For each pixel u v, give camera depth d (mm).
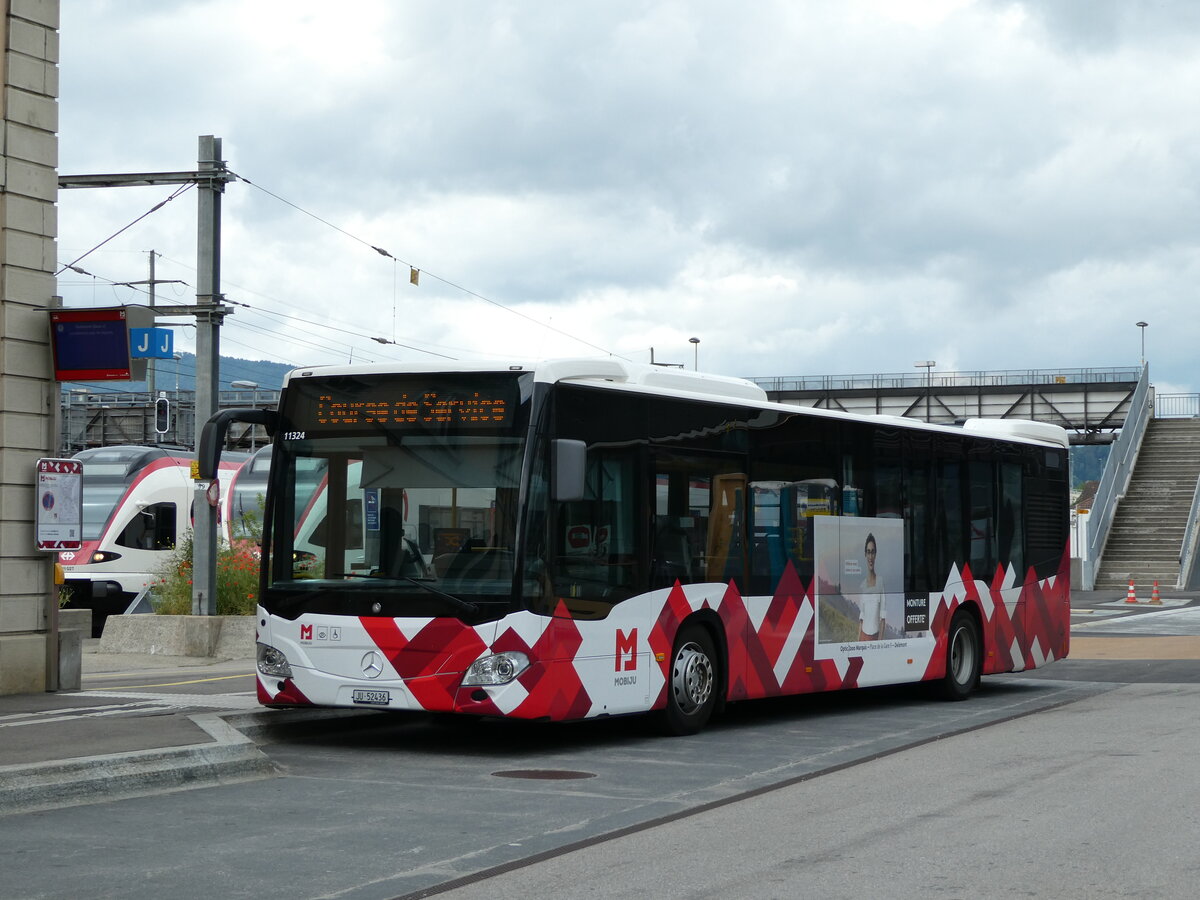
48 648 15664
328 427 12625
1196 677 20406
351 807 9641
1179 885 7289
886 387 72438
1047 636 19203
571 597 12211
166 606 23984
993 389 70875
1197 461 54156
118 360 15422
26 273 15438
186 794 10164
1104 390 69375
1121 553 47906
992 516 18188
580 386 12453
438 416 12266
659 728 13625
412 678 11945
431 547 12109
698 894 7152
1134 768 11328
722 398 14086
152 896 7102
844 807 9680
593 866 7816
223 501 35438
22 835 8609
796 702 17281
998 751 12508
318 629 12320
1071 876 7508
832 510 15414
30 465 15461
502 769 11484
